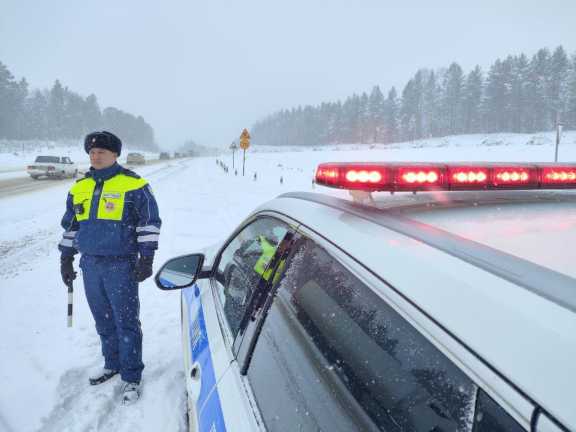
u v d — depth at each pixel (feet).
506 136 362.12
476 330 2.07
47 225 27.73
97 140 7.42
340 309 3.33
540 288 2.12
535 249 2.98
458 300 2.27
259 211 6.39
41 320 12.37
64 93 462.19
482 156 179.01
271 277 4.77
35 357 10.17
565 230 3.45
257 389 3.90
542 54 395.14
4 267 17.92
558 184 4.51
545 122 393.91
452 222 3.70
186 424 7.82
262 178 85.30
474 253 2.65
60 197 42.75
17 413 8.07
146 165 128.98
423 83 497.46
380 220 3.63
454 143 374.22
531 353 1.81
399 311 2.59
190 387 5.49
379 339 2.81
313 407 3.08
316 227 4.15
